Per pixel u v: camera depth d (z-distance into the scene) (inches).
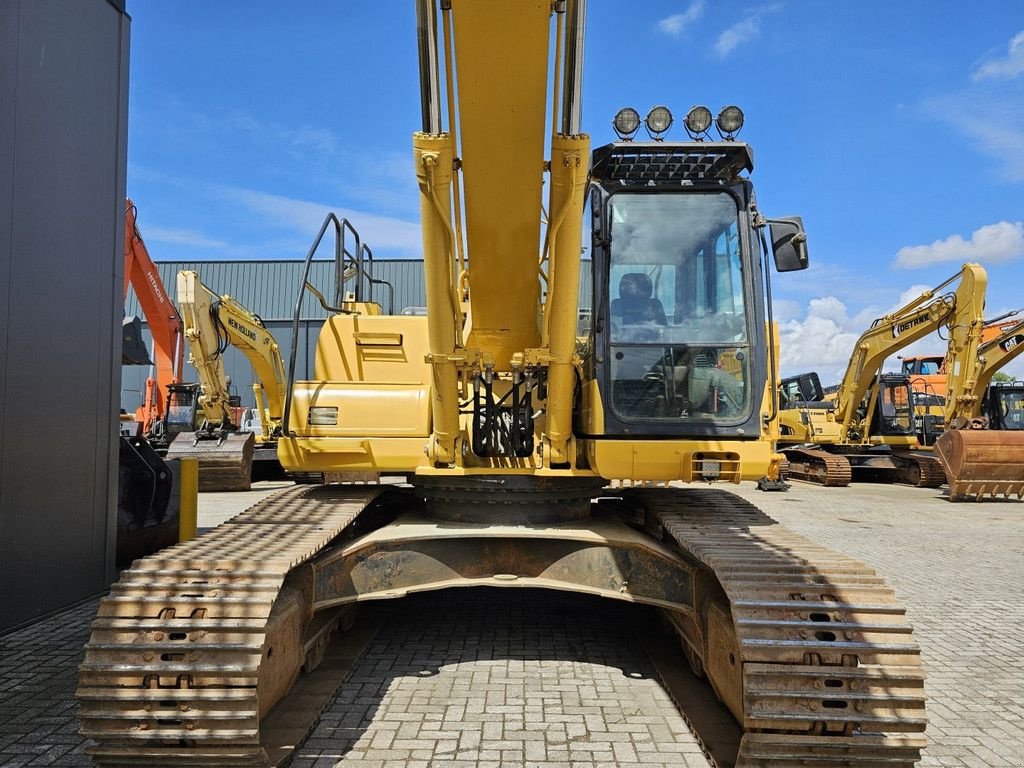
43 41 218.2
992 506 542.0
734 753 129.2
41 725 143.9
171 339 631.8
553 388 165.6
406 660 183.8
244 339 533.0
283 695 142.6
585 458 177.2
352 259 239.0
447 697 159.6
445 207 139.5
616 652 190.9
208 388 542.9
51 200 220.7
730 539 151.7
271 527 162.2
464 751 134.3
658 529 186.7
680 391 169.3
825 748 114.2
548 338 159.3
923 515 489.7
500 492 176.4
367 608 230.5
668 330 171.2
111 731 114.6
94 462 241.1
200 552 138.3
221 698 114.3
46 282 218.7
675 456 163.8
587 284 182.5
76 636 199.6
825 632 118.6
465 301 204.4
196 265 1339.8
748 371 169.6
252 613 119.9
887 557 337.4
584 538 167.6
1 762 128.5
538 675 173.6
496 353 174.2
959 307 595.2
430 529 173.0
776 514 489.1
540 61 118.6
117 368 254.8
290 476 674.2
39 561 215.2
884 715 112.7
